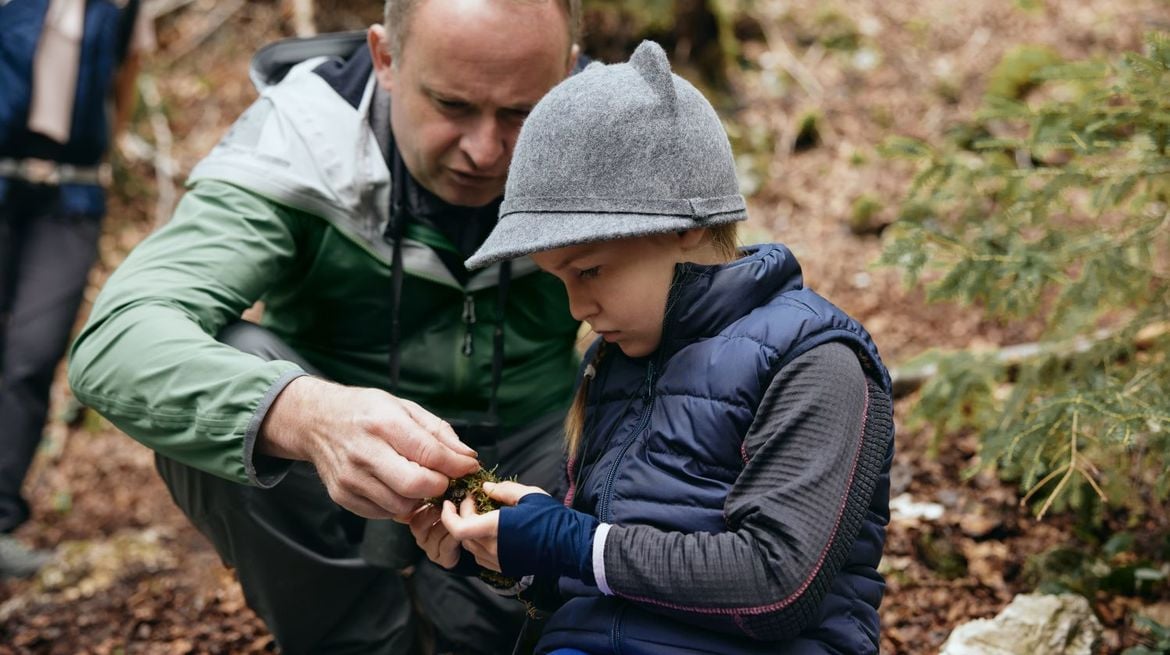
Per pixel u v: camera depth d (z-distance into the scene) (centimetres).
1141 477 274
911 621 261
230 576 315
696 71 562
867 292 428
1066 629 237
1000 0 597
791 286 175
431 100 200
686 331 169
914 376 350
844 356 162
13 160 354
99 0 364
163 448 193
